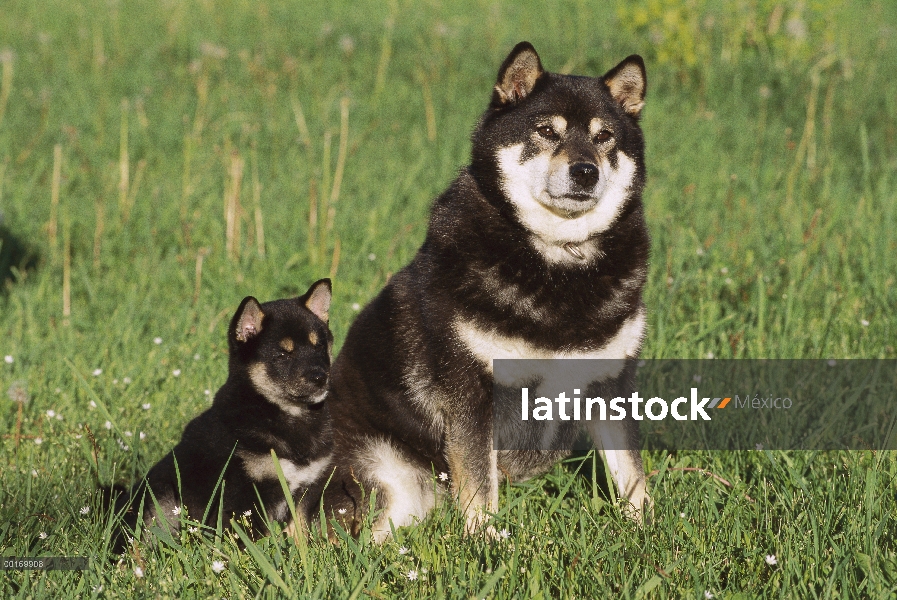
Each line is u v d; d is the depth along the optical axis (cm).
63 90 1345
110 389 569
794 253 764
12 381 580
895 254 777
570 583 370
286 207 924
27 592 373
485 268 451
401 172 1041
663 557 389
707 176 1024
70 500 439
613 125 474
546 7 1884
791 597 353
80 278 782
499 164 464
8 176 996
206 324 684
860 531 388
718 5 1591
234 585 369
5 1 1870
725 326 669
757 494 448
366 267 787
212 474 452
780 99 1335
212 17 1777
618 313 456
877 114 1262
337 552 409
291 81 1402
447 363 456
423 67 1506
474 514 447
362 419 497
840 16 1686
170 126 1184
